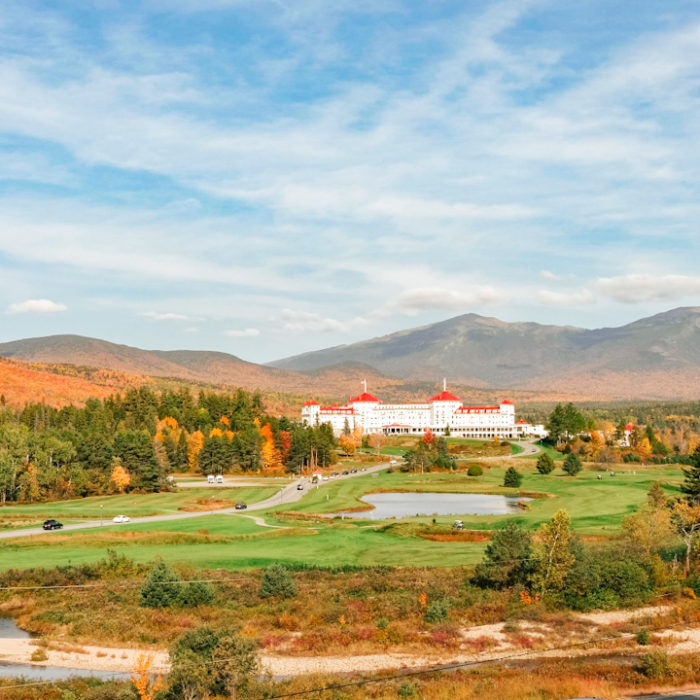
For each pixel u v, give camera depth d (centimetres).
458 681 5162
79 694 4891
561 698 4806
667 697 4881
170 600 7081
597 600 7081
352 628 6400
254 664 5166
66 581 7850
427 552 9500
